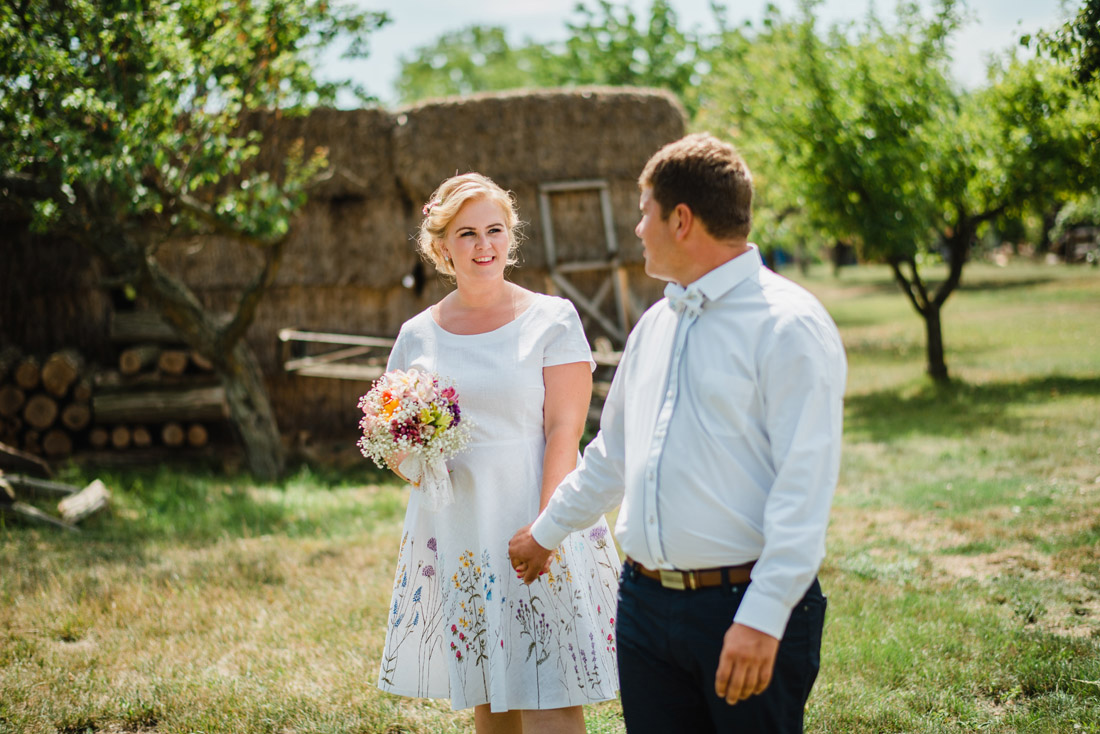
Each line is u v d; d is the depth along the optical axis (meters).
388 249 10.26
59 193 7.36
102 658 3.95
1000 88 9.88
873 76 11.17
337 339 9.40
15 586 4.84
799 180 12.02
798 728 1.88
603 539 2.75
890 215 11.20
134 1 6.46
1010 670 3.52
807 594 1.87
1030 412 9.19
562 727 2.56
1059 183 10.62
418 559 2.71
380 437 2.54
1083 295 22.03
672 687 1.98
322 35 7.59
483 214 2.69
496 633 2.55
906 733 3.10
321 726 3.29
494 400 2.62
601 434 2.21
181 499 7.26
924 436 8.54
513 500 2.62
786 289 1.86
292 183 7.87
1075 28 4.57
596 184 10.60
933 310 12.12
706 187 1.88
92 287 9.86
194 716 3.38
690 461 1.86
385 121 10.30
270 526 6.49
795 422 1.75
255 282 8.01
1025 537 5.32
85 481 7.95
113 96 6.50
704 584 1.87
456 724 3.32
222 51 6.98
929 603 4.29
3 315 9.79
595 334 10.84
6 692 3.57
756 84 12.92
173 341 9.55
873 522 5.85
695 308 1.90
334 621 4.36
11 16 6.27
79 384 9.07
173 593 4.77
